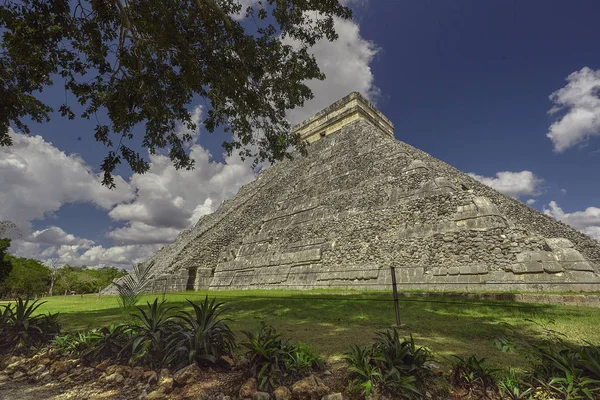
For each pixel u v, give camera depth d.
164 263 29.12
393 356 3.34
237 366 3.76
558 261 10.27
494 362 3.80
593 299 7.47
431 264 12.59
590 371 2.90
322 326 6.33
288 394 3.15
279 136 9.87
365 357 3.36
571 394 2.68
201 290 22.98
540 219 18.77
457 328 5.74
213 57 8.18
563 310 6.95
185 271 23.52
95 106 8.72
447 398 3.05
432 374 3.36
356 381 3.14
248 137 9.97
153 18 7.47
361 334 5.46
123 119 8.17
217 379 3.50
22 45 6.81
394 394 3.01
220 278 23.12
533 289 9.90
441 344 4.72
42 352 4.87
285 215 23.09
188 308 10.09
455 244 12.44
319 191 22.33
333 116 31.86
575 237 17.91
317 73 9.67
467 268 11.45
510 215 17.00
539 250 10.47
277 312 8.41
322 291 13.95
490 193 18.77
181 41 7.57
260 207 27.78
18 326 5.25
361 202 17.92
